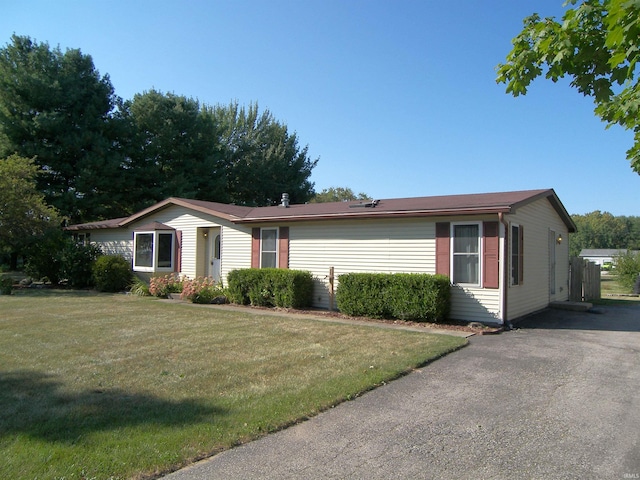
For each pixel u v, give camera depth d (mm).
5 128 22250
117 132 25906
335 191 51375
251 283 12844
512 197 10641
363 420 4289
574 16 3771
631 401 4848
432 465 3418
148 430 3949
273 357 6617
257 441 3809
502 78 4633
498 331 9016
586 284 16484
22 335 8164
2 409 4441
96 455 3471
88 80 25328
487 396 5000
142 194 26875
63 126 23750
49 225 18453
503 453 3617
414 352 6898
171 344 7488
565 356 6891
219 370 5898
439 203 11000
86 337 8016
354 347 7289
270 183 35031
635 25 3035
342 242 12164
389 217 10883
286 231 13359
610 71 4008
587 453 3619
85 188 23906
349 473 3291
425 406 4676
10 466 3285
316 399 4746
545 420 4309
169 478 3203
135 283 16500
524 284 11195
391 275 10211
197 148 29922
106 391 5027
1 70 22953
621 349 7410
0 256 27031
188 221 16500
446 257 10359
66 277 18328
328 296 12273
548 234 13422
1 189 16828
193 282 13961
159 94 29000
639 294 19750
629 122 4109
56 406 4535
